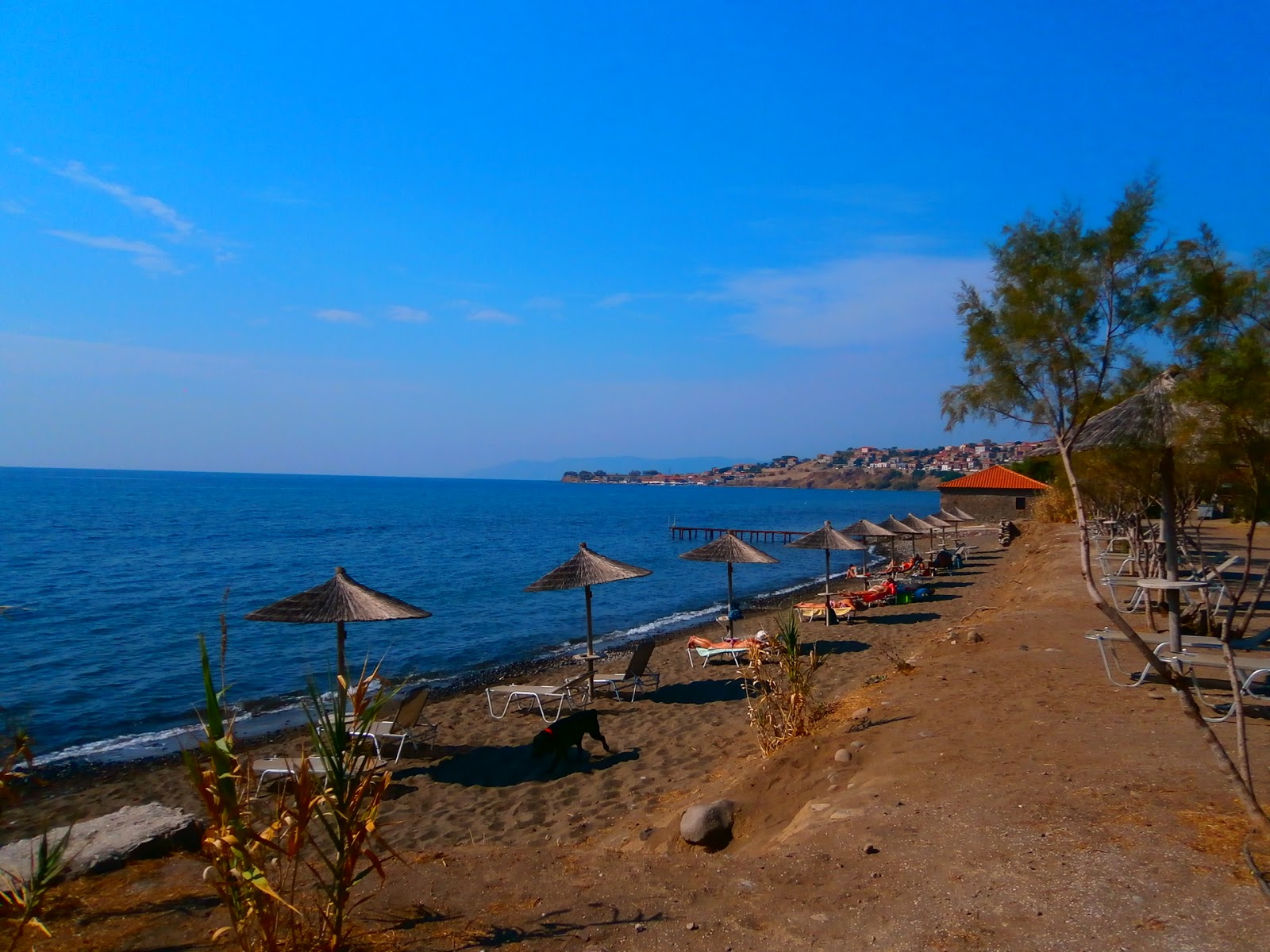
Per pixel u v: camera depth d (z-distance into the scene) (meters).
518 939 3.60
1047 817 4.66
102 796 9.26
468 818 7.64
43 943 3.67
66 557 36.88
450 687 15.03
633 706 11.85
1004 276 4.50
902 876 4.06
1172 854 4.06
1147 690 7.90
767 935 3.56
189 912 4.03
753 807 6.06
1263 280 4.33
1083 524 4.12
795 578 34.91
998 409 4.56
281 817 3.23
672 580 33.69
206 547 43.75
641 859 4.54
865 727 7.25
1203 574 9.34
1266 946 3.19
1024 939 3.37
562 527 69.12
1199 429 4.61
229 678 15.62
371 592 9.72
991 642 11.12
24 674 15.69
